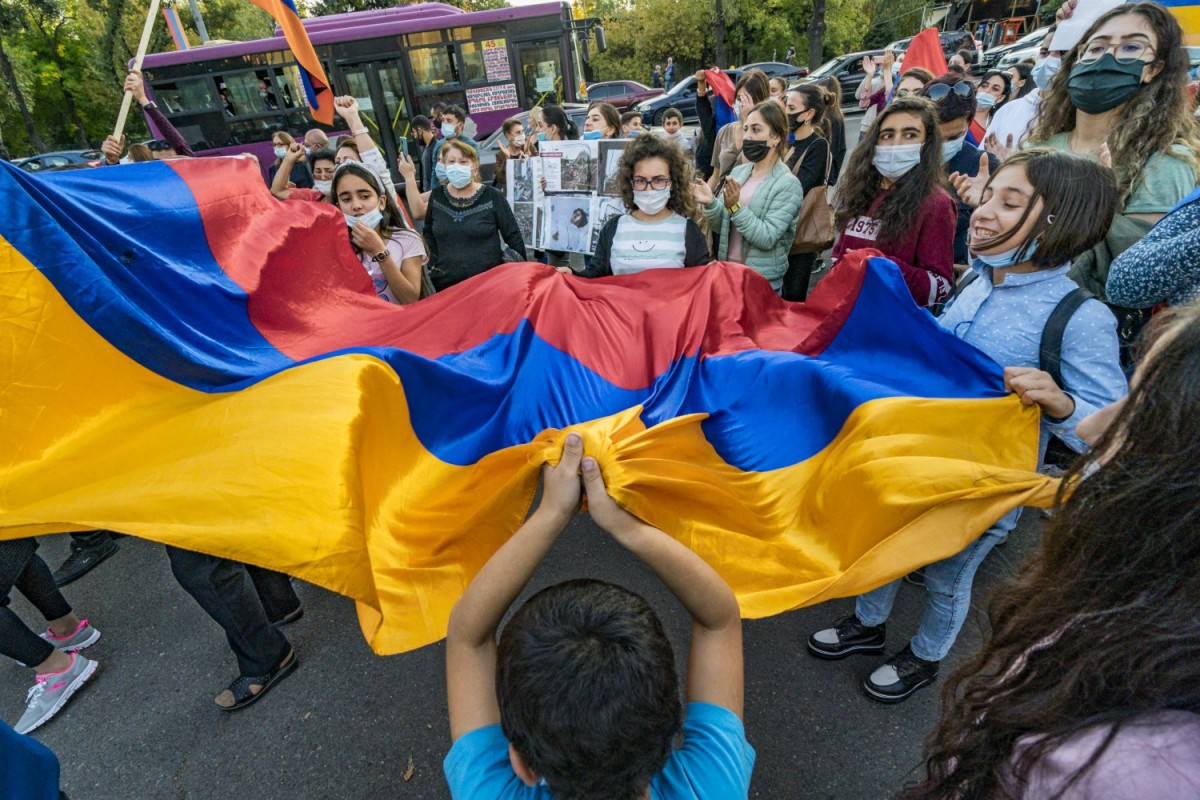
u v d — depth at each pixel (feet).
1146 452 1.98
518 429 7.86
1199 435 1.85
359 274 9.39
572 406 8.14
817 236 11.91
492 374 8.08
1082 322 5.00
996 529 5.41
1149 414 1.98
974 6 73.92
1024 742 2.10
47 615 7.58
